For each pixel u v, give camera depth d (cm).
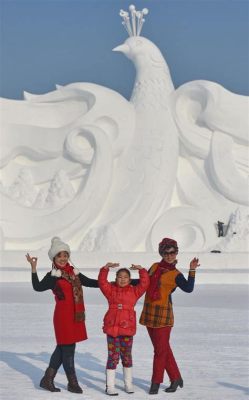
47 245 3347
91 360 957
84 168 3484
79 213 3338
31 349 1046
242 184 3378
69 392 765
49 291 2228
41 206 3453
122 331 764
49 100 3669
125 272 782
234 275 2642
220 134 3472
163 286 784
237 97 3500
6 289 2291
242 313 1553
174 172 3456
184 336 1189
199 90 3456
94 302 1812
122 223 3353
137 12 3650
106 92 3559
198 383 801
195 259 779
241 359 954
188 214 3331
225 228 3338
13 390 767
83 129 3444
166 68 3619
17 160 3606
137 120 3512
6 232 3338
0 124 3572
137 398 734
